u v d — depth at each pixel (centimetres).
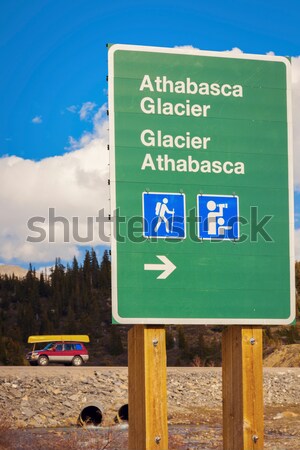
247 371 967
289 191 1002
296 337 6700
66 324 11425
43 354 4866
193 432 1984
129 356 983
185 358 8294
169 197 969
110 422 2111
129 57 975
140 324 952
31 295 12181
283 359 5094
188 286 962
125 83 972
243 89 1002
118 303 941
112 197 954
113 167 959
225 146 990
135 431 955
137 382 958
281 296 985
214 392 2848
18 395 2486
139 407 945
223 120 992
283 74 1015
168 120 977
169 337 8812
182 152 977
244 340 973
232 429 975
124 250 951
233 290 973
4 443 1605
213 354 8350
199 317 960
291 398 2950
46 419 2295
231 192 987
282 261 991
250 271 981
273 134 1005
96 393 2602
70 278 12375
